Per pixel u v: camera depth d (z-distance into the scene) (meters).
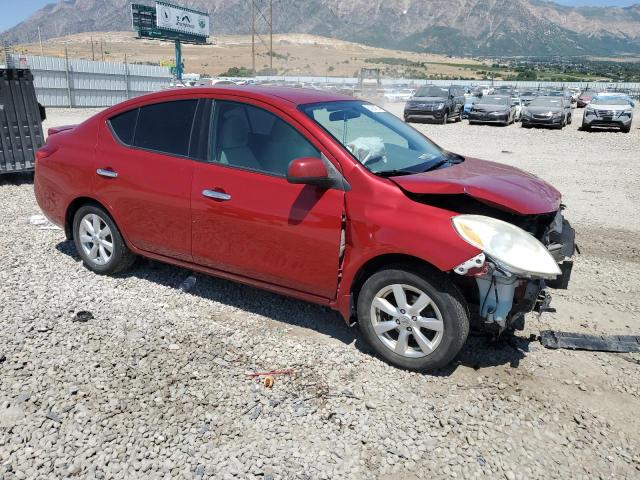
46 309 4.59
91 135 5.09
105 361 3.85
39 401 3.40
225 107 4.34
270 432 3.21
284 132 4.06
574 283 5.59
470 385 3.69
